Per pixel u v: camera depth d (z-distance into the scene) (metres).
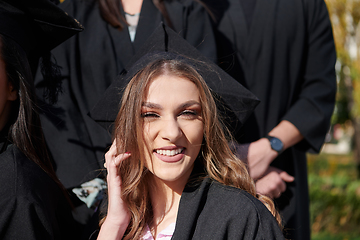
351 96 10.34
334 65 2.38
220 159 1.62
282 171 2.18
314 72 2.32
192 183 1.57
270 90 2.28
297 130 2.16
